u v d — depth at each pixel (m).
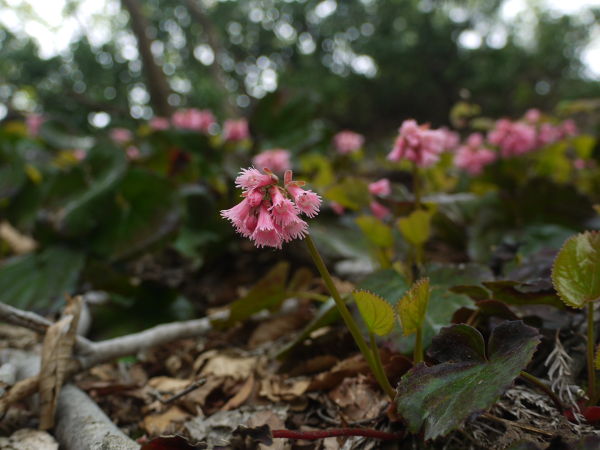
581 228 0.39
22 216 0.53
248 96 2.88
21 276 0.41
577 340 0.25
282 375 0.30
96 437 0.22
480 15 2.81
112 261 0.41
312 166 0.66
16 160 0.55
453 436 0.19
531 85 2.54
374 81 2.74
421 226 0.31
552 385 0.22
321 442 0.22
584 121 0.83
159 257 0.58
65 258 0.41
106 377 0.32
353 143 0.87
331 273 0.47
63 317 0.28
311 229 0.48
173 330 0.34
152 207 0.43
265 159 0.53
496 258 0.33
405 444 0.20
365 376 0.27
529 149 0.55
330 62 3.04
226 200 0.51
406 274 0.33
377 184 0.36
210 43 1.74
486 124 0.66
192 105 2.07
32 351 0.35
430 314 0.26
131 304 0.42
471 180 0.62
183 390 0.28
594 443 0.16
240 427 0.18
